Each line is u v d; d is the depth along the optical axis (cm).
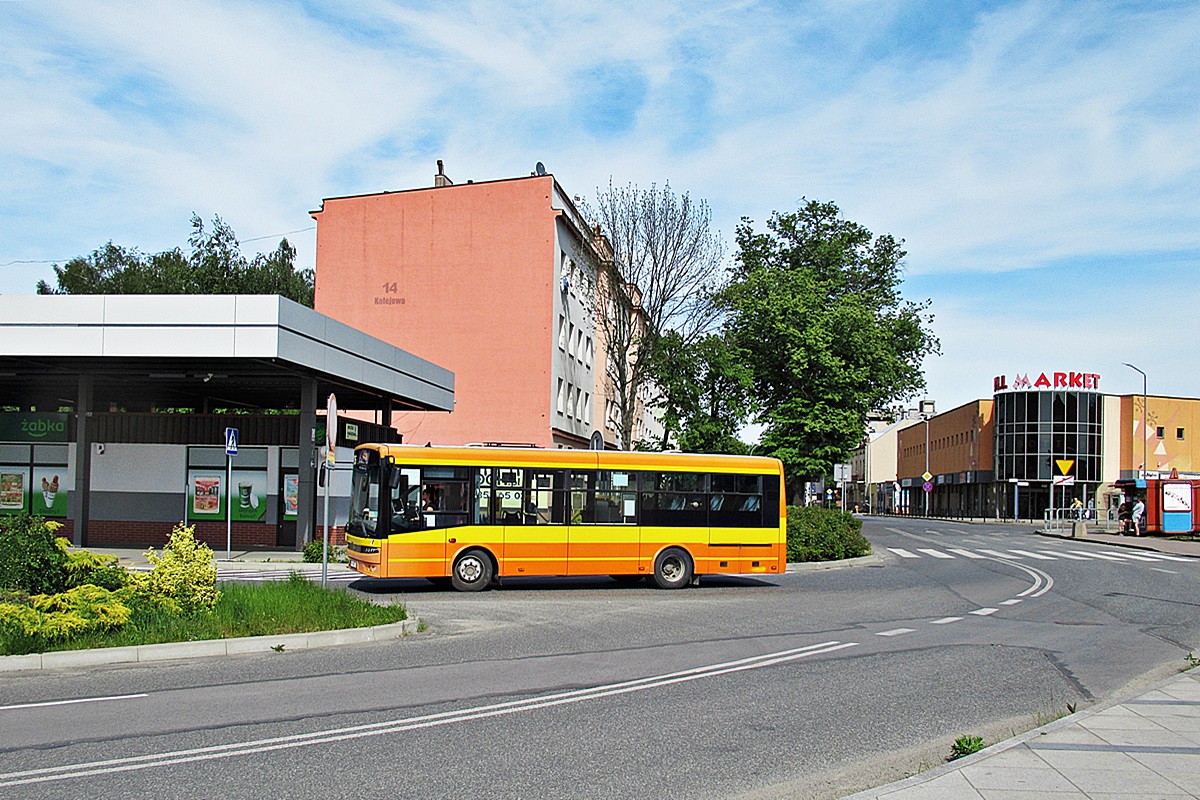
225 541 2789
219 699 880
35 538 1216
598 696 911
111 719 795
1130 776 630
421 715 820
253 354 2277
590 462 2017
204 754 687
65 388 3198
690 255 3966
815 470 3691
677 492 2066
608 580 2256
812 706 888
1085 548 3972
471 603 1741
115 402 3634
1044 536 5097
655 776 652
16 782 614
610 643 1264
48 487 2797
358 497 1972
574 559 1983
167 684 952
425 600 1784
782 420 3688
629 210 3978
